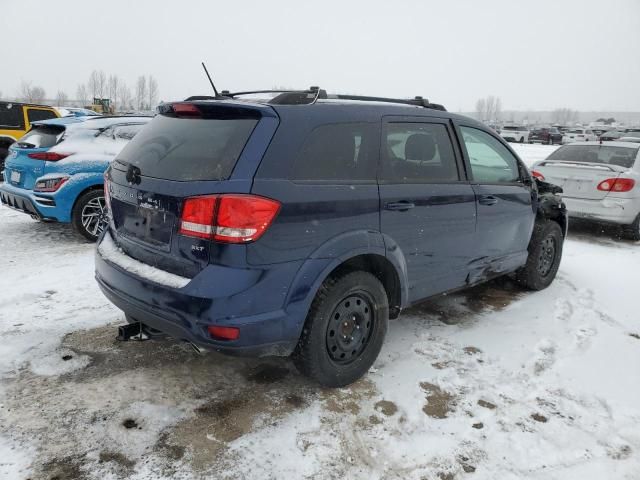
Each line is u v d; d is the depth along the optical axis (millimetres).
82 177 6020
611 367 3518
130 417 2736
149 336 3027
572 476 2465
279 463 2457
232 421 2748
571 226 8555
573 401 3090
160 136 2982
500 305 4633
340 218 2820
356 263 3148
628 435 2785
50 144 6176
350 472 2428
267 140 2592
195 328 2490
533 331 4066
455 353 3635
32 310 4070
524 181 4559
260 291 2518
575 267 5980
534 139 44906
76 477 2301
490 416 2906
